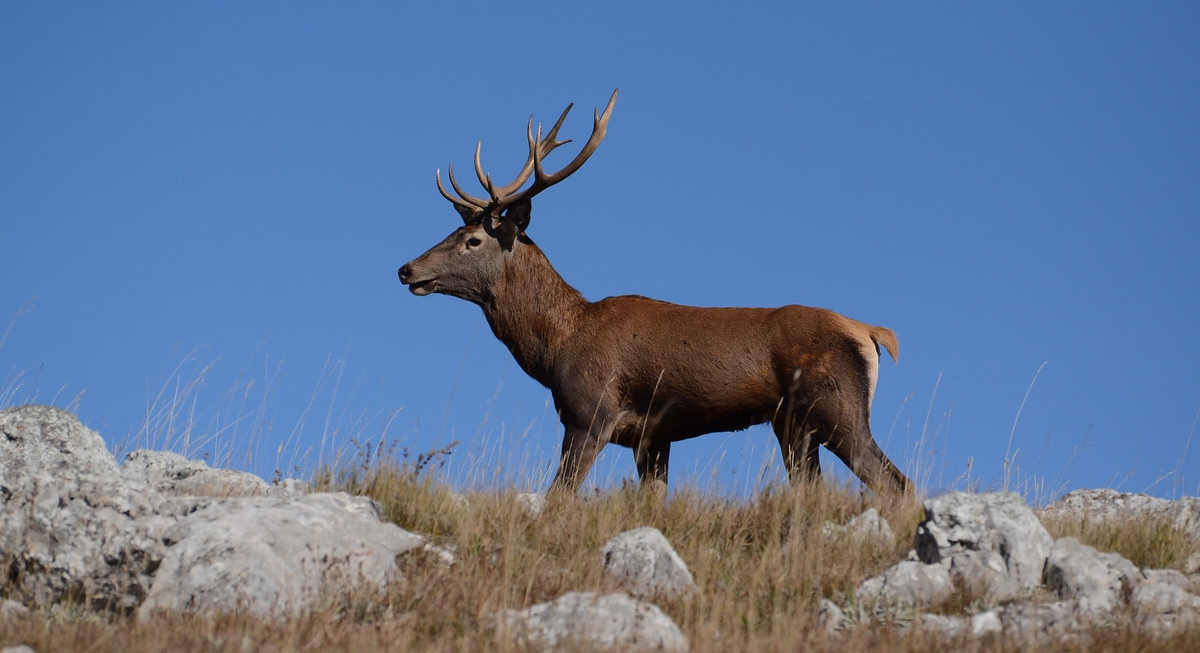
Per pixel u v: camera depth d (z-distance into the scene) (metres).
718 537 27.11
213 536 21.88
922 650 19.52
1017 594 23.20
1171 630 20.25
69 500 23.50
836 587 23.55
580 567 23.56
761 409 34.84
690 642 19.89
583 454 35.41
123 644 18.62
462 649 18.94
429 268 37.50
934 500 24.88
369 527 24.19
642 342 35.41
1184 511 29.73
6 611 21.30
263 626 19.70
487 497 28.50
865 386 33.69
